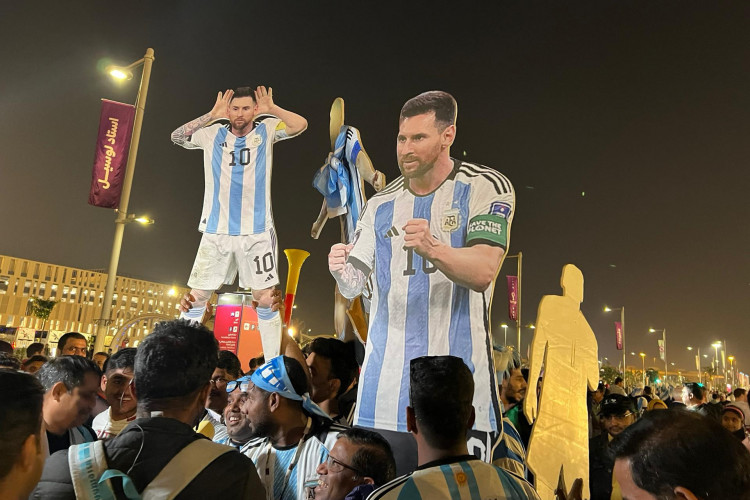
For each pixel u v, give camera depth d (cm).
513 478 207
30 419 141
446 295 359
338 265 381
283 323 389
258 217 549
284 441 295
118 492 174
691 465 131
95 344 1176
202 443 197
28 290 9419
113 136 1136
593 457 431
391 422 352
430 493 186
